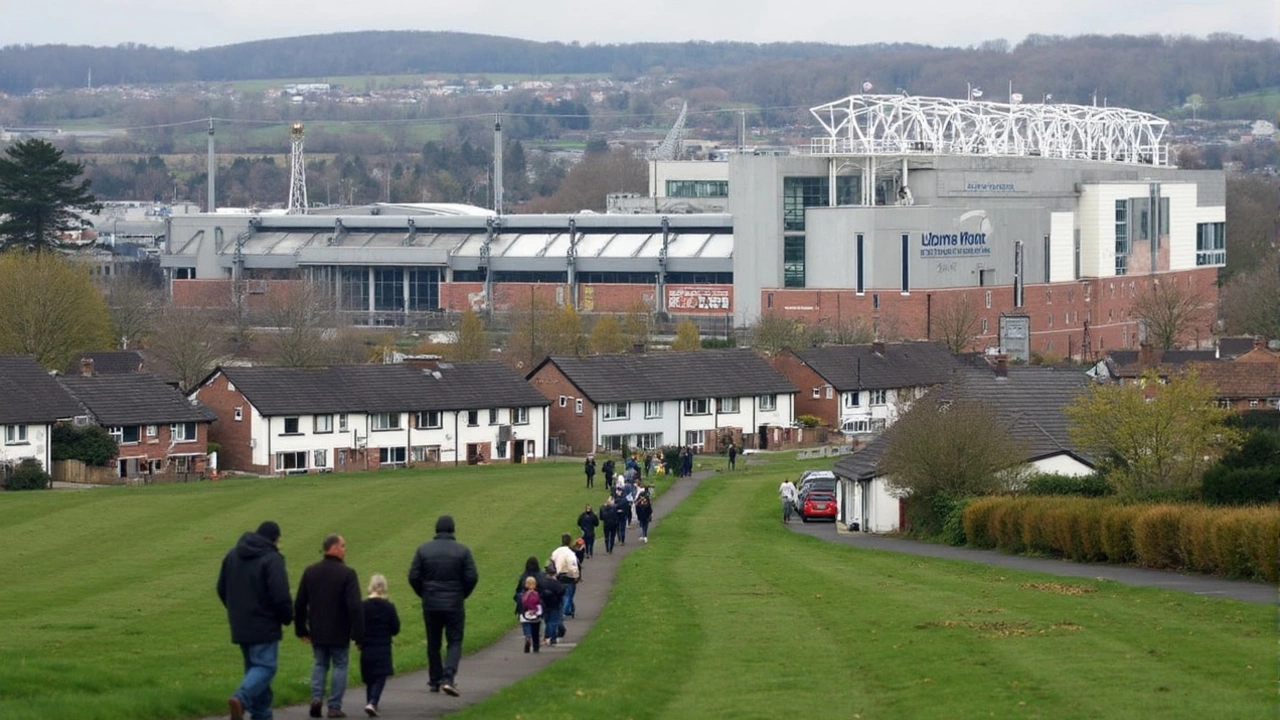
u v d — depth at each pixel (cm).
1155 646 4891
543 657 5097
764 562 8244
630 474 11481
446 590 4188
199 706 3919
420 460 16825
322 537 10100
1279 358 16462
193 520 10925
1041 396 11375
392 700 4128
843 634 5359
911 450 10025
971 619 5600
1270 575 7081
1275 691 4109
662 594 6712
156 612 6681
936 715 3891
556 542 9781
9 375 15025
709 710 4038
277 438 16012
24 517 11006
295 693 4122
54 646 5422
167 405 15638
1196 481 9281
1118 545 8088
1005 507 9000
